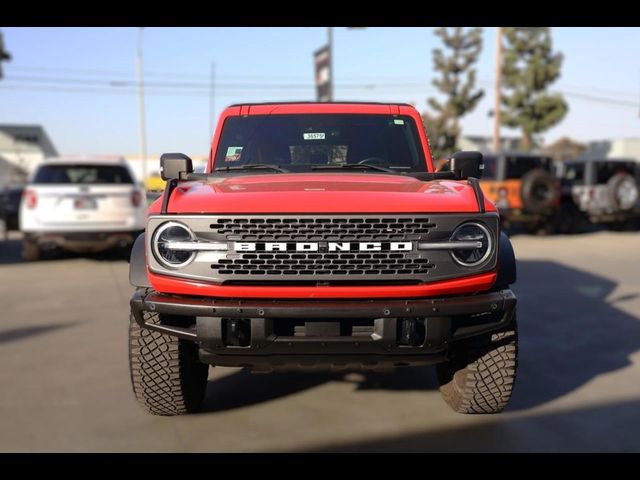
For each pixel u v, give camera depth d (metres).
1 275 10.63
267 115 5.08
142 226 11.72
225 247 3.51
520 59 34.75
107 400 4.69
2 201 16.06
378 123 5.05
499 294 3.69
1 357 5.81
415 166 4.88
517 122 34.59
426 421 4.24
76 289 9.30
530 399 4.64
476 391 4.09
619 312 7.58
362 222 3.51
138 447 3.86
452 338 3.62
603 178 18.03
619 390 4.84
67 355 5.87
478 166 4.43
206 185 4.03
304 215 3.49
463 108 37.12
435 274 3.55
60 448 3.85
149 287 3.75
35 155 61.94
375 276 3.52
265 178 4.23
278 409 4.50
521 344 6.18
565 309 7.76
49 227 11.27
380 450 3.80
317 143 4.92
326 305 3.47
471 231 3.60
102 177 11.83
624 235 17.48
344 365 3.72
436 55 37.16
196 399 4.32
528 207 15.80
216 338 3.55
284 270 3.51
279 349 3.55
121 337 6.52
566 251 13.79
